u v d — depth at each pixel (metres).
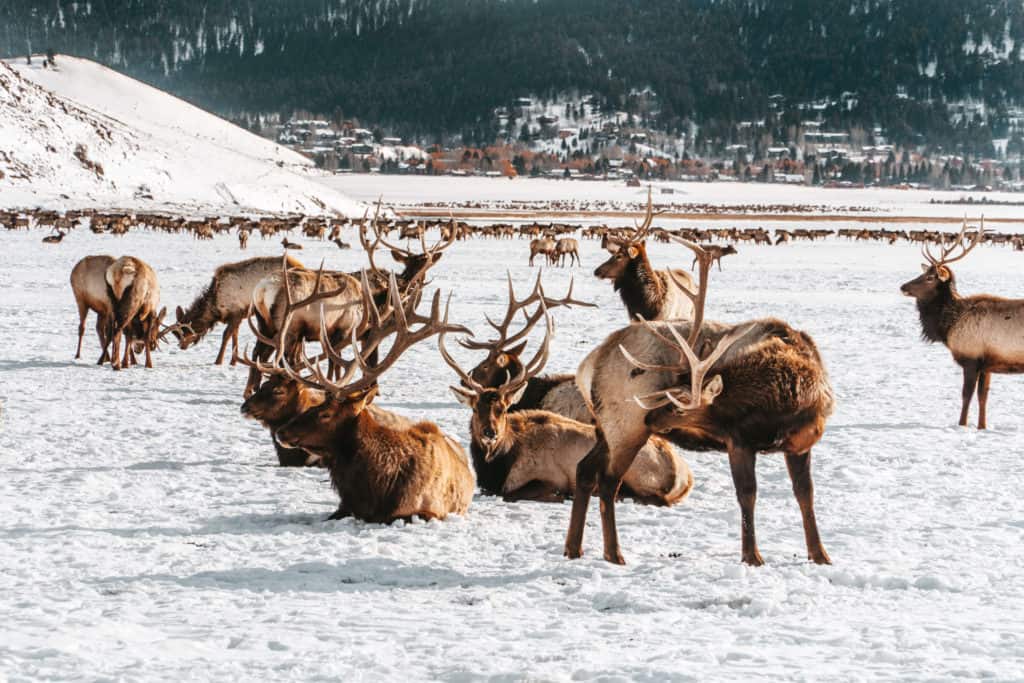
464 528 18.20
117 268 37.75
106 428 27.23
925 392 35.09
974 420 29.97
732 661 11.35
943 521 18.48
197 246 119.94
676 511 19.61
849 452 25.17
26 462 23.08
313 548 16.62
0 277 74.19
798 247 156.62
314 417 18.02
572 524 16.42
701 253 15.38
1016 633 12.20
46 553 16.12
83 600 13.89
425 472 18.34
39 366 38.19
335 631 12.72
